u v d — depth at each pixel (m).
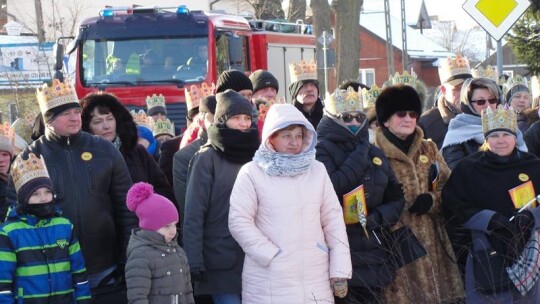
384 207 7.57
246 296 7.09
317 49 27.45
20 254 7.03
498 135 7.65
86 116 8.08
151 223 7.18
